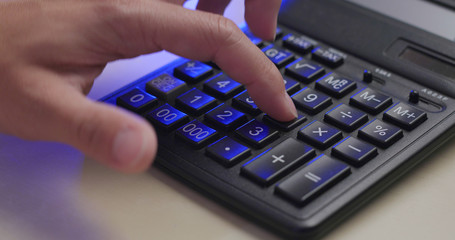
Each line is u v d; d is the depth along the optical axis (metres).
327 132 0.43
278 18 0.59
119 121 0.31
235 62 0.43
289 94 0.48
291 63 0.52
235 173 0.39
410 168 0.41
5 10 0.41
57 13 0.40
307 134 0.42
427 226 0.37
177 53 0.44
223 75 0.50
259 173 0.38
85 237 0.36
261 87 0.43
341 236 0.36
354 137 0.42
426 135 0.43
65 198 0.39
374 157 0.41
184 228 0.37
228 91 0.47
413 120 0.43
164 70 0.51
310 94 0.47
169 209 0.38
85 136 0.33
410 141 0.42
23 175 0.41
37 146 0.44
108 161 0.33
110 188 0.40
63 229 0.36
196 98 0.47
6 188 0.40
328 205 0.36
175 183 0.41
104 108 0.33
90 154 0.34
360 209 0.38
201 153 0.41
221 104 0.46
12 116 0.39
